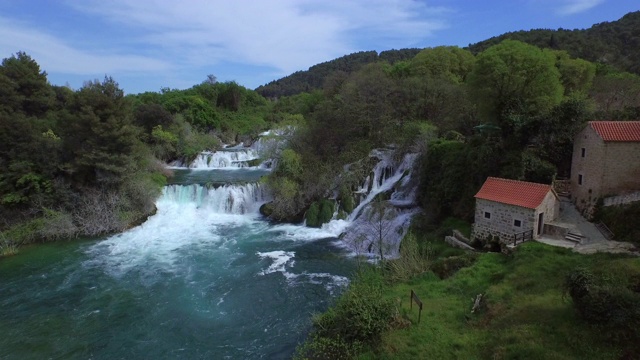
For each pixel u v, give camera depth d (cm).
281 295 2936
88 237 4222
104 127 4581
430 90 6072
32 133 4597
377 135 5891
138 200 4728
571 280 1905
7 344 2339
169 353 2264
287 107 12875
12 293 2986
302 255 3744
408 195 4559
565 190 3366
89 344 2347
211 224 4675
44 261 3597
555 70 3825
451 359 1852
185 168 7275
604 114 3581
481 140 3844
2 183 4294
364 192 4888
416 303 2406
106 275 3306
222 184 5175
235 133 10319
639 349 1577
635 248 2556
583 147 3166
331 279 3203
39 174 4462
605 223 2891
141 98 11006
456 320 2197
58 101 7412
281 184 4922
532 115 3662
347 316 2136
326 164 5288
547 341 1758
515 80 3716
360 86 6650
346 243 4072
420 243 3544
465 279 2612
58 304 2823
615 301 1703
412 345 1983
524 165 3375
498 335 1931
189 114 9594
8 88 6350
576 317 1855
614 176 2969
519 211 2930
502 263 2745
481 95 3953
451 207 3831
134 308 2767
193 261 3600
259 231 4450
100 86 4750
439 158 4159
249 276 3275
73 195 4462
